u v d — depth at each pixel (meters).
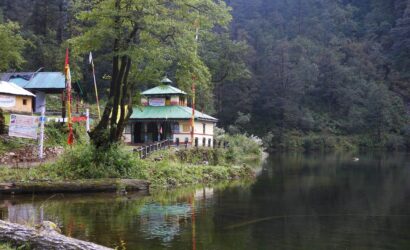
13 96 41.53
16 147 30.19
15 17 86.12
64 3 85.00
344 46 148.75
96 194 24.56
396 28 150.00
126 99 30.75
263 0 183.75
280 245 15.06
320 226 18.36
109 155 27.45
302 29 164.25
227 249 14.21
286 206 23.06
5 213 18.14
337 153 91.88
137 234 15.55
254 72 119.88
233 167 39.12
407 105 129.62
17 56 47.75
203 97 75.38
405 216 20.84
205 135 53.56
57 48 78.25
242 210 21.31
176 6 28.56
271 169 47.62
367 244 15.59
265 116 116.75
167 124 50.72
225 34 87.94
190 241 14.91
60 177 25.20
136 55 26.89
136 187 26.48
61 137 34.81
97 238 14.76
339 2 189.25
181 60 28.25
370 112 116.88
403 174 42.88
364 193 28.73
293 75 116.06
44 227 12.20
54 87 51.25
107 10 26.20
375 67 143.75
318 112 125.88
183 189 28.45
